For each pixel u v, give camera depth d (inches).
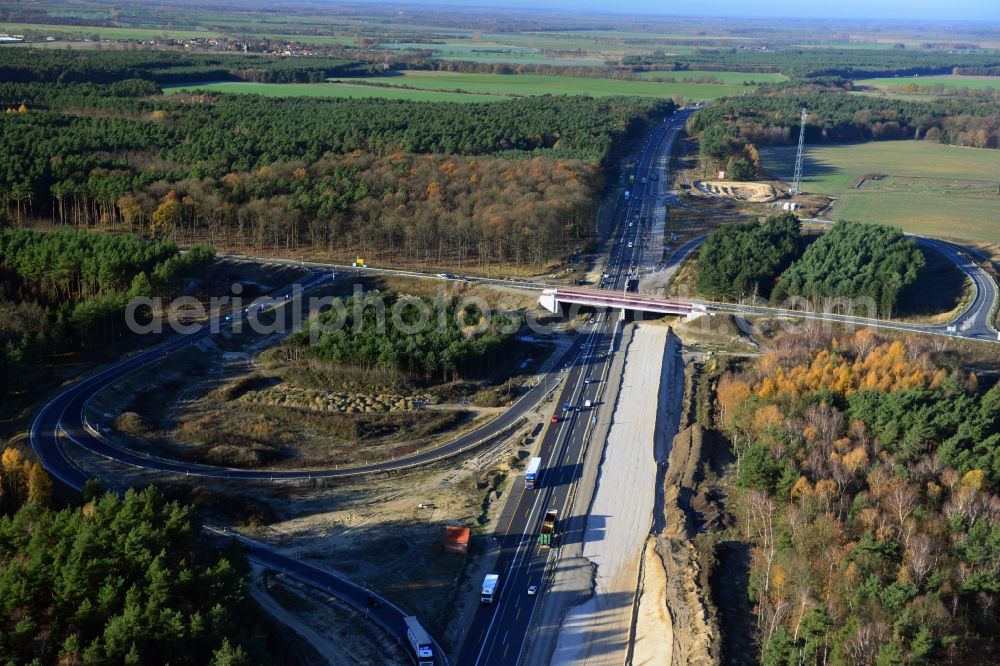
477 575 6722.4
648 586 6569.9
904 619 5472.4
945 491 6924.2
